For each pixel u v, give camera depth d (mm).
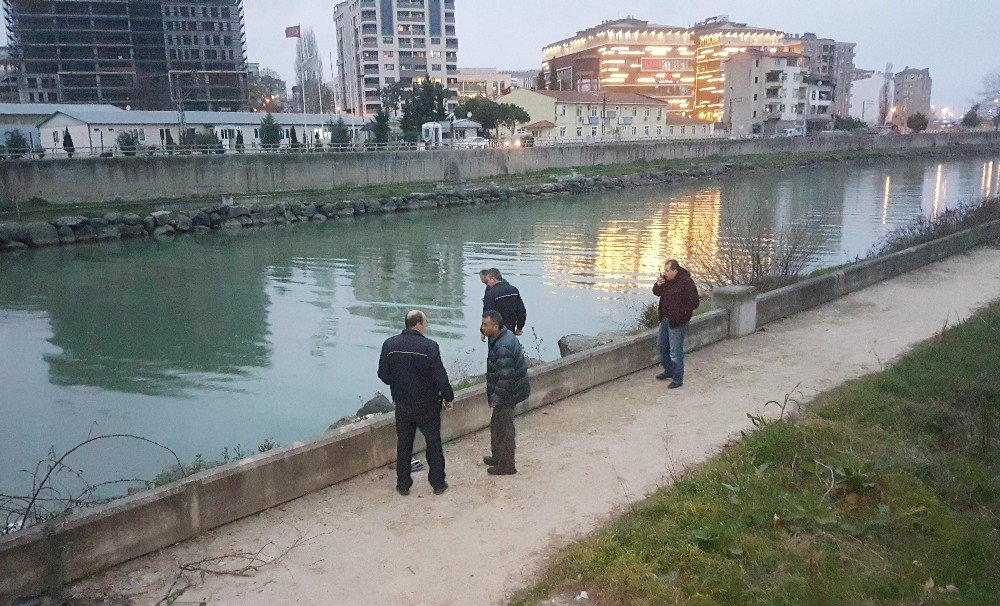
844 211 45188
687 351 11141
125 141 56844
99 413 13805
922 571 4871
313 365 16578
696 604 4652
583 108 101500
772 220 39594
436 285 25828
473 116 88125
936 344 10461
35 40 111812
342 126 68000
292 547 5812
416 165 63656
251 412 13688
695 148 93312
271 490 6492
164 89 111062
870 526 5535
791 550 5195
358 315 21453
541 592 5000
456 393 8164
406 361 6500
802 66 125312
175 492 5859
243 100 116688
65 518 5414
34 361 17359
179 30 121062
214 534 6055
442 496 6660
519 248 34125
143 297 24812
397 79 139375
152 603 5098
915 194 55812
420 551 5715
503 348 6891
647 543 5395
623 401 9070
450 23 141625
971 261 18375
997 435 7266
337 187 58344
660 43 147250
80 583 5348
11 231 37188
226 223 45062
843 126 131375
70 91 111938
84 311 22766
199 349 18125
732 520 5617
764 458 6812
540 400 8922
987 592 4578
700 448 7469
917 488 6027
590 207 53531
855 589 4672
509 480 6938
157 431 12828
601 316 20297
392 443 7473
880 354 10656
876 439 7062
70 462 11516
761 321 12688
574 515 6199
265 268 30359
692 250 29594
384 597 5121
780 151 101812
